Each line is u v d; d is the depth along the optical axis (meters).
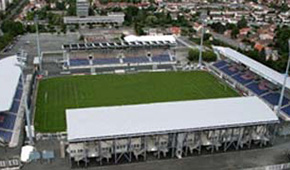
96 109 66.56
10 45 152.12
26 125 74.56
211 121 65.38
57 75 115.88
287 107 88.25
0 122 74.94
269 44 170.12
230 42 176.75
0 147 67.88
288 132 74.19
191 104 69.94
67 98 96.19
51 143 69.50
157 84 109.62
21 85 95.12
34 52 141.25
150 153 66.19
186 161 64.00
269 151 68.31
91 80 112.44
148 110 67.06
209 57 133.12
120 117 64.44
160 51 134.25
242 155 66.56
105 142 62.00
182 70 124.69
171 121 64.50
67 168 60.94
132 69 124.69
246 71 113.44
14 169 60.47
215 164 63.28
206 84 110.06
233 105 70.56
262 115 68.38
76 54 126.62
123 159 64.00
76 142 59.28
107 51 129.12
